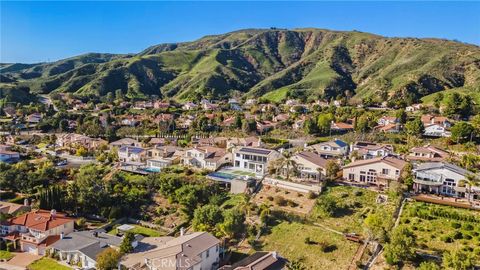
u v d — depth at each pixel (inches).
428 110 6378.0
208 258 2373.3
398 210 2746.1
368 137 5007.4
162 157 4596.5
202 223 2851.9
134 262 2321.6
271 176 3609.7
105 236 2812.5
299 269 2263.8
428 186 3053.6
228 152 4330.7
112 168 4291.3
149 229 3090.6
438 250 2235.5
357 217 2719.0
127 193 3558.1
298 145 4923.7
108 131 6038.4
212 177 3693.4
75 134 6013.8
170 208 3356.3
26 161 4579.2
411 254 2148.1
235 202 3243.1
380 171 3275.1
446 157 3873.0
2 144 5649.6
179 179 3651.6
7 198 3673.7
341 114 6456.7
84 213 3400.6
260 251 2506.2
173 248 2297.0
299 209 2950.3
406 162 3425.2
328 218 2773.1
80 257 2561.5
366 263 2235.5
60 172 4173.2
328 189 3201.3
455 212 2541.8
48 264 2561.5
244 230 2775.6
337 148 4325.8
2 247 2837.1
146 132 6294.3
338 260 2310.5
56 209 3405.5
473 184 2854.3
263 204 3019.2
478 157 3543.3
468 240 2273.6
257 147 4397.1
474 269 2010.3
